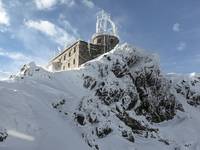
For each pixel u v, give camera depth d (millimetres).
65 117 40250
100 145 38438
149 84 52875
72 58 66000
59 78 47969
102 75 49938
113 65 51562
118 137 40844
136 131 44656
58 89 45094
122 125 43000
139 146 41750
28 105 37531
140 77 52156
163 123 50594
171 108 53312
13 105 35969
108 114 43406
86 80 48625
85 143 37469
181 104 56031
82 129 39500
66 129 37562
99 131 40125
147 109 50094
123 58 53312
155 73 54062
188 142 46312
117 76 50812
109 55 53125
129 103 47656
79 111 41406
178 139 46844
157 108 51344
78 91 46438
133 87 49781
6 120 33406
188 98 60125
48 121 36812
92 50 65000
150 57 55875
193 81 64000
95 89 47562
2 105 35031
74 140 36406
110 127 41344
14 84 42031
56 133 35594
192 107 58500
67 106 41938
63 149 33812
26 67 47750
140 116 48000
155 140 44438
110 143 39406
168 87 55469
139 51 55938
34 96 40500
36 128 34594
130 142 41594
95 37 70188
